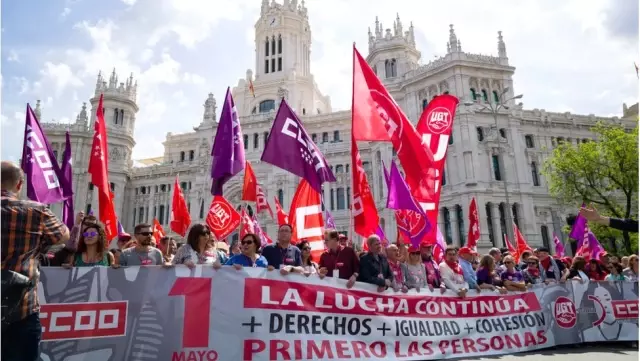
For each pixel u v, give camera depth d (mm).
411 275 12406
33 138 12336
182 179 74188
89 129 72875
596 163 38688
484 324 11898
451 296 11820
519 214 50531
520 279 14055
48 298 8156
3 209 5547
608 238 39531
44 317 8039
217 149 12562
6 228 5523
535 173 54844
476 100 53500
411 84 58125
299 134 13133
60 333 8094
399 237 13883
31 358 5852
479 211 47969
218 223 21406
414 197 13367
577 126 58219
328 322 10047
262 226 64062
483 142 51656
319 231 16203
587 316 13070
